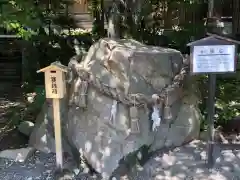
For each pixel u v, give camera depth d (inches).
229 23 322.3
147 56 152.7
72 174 138.7
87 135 143.9
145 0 258.1
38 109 210.4
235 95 207.3
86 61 159.2
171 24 292.5
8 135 189.8
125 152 139.6
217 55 134.7
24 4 147.3
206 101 191.3
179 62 166.1
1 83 317.4
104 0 265.0
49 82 131.8
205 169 144.3
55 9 246.2
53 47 293.1
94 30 312.5
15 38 327.3
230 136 182.1
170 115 149.8
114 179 135.1
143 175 138.6
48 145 161.8
